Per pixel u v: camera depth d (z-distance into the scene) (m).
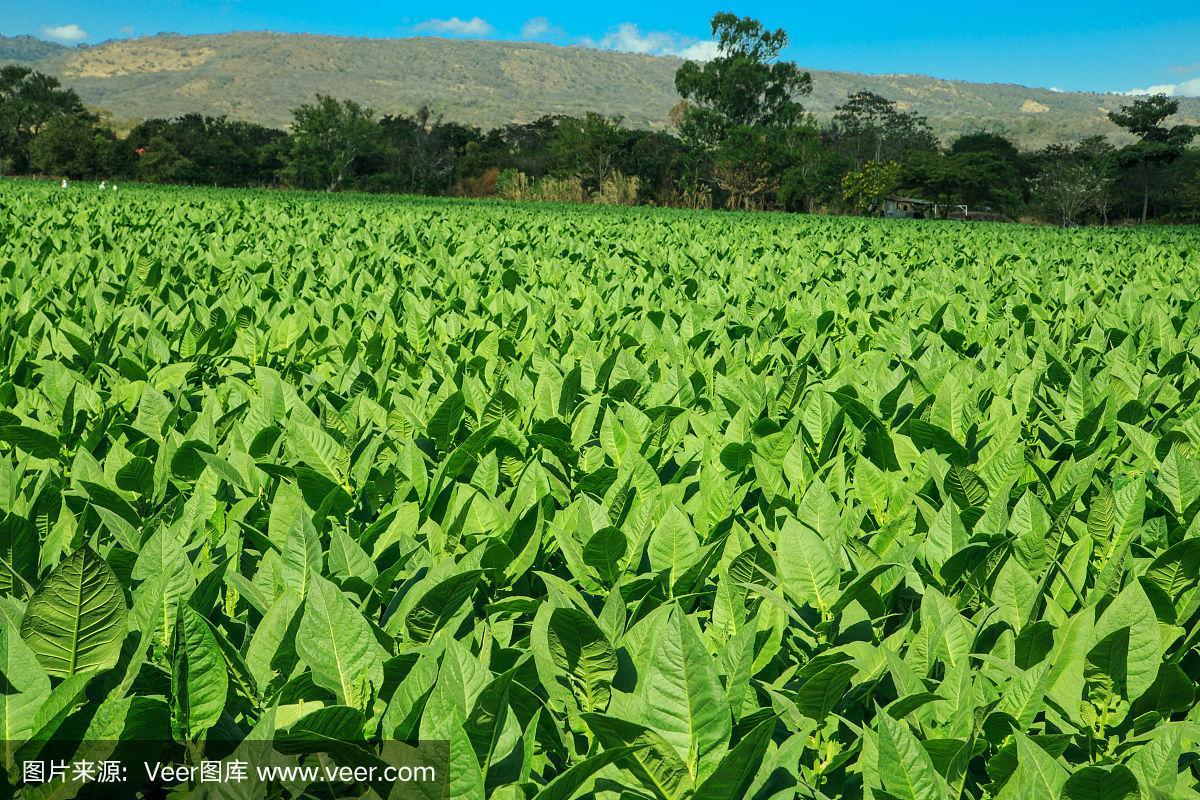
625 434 3.69
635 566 2.64
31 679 1.68
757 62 104.69
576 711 1.96
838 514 2.76
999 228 30.08
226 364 5.42
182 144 93.88
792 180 86.00
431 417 3.67
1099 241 20.47
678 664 1.65
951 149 116.81
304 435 3.17
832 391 4.43
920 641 2.13
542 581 2.79
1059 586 2.58
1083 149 107.06
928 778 1.63
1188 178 95.69
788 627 2.31
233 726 1.81
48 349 4.99
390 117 111.75
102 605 1.80
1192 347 6.21
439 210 27.30
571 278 9.47
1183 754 1.93
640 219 26.95
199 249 11.10
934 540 2.71
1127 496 2.84
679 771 1.62
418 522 2.82
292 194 50.28
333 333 6.05
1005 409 4.33
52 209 18.00
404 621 2.17
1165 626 2.38
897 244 17.70
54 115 103.00
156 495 3.05
